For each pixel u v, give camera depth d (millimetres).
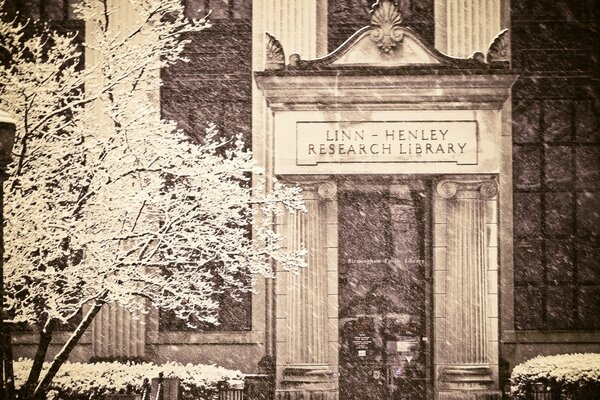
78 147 18250
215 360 24719
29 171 17875
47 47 25547
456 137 24172
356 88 24062
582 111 25516
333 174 24172
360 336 25641
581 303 24969
